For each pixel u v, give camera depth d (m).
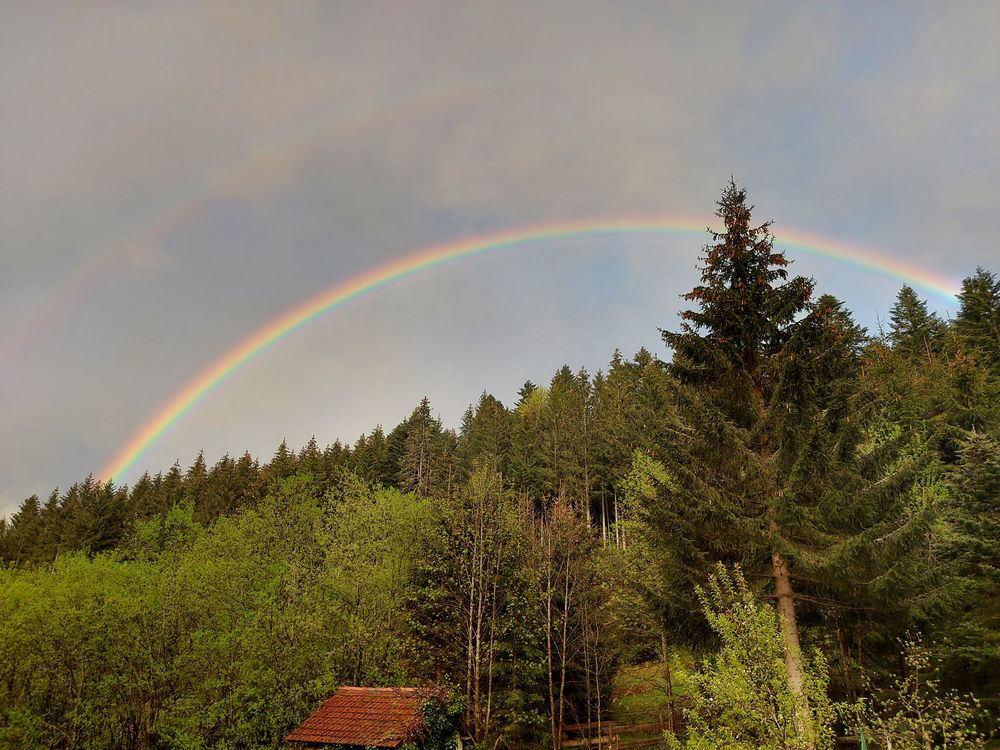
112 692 20.16
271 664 19.81
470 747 18.91
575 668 23.80
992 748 16.05
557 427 61.78
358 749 15.91
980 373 33.50
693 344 17.91
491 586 24.20
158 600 21.75
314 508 30.00
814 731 9.23
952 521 20.47
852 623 15.62
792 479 14.91
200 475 86.75
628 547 24.03
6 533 75.12
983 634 18.06
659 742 21.61
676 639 16.64
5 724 19.23
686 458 16.92
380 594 23.50
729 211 19.47
